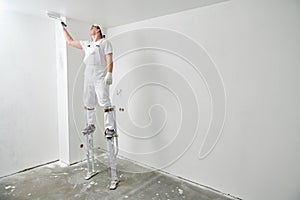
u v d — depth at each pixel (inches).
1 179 107.0
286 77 76.1
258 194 86.3
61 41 119.8
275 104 79.3
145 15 108.0
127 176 112.3
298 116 74.9
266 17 78.1
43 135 124.0
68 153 124.8
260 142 84.0
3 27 104.1
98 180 107.7
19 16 108.9
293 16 72.8
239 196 91.4
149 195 94.9
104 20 118.2
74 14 107.1
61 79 123.3
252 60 82.8
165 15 107.0
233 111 89.8
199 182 104.0
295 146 76.3
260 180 85.3
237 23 84.9
